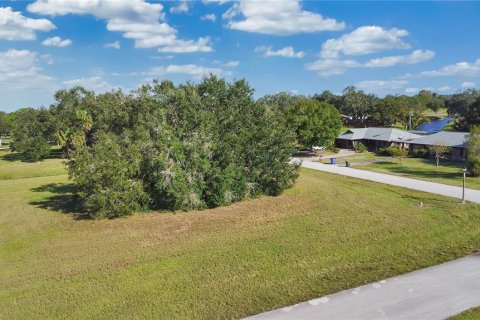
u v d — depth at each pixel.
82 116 57.38
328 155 55.00
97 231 20.31
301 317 11.34
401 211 22.88
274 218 21.92
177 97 25.08
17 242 19.05
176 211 23.78
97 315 11.71
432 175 36.47
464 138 46.84
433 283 13.30
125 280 14.10
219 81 27.14
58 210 25.20
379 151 55.44
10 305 12.45
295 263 15.38
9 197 29.97
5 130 99.69
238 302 12.36
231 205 25.02
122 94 29.69
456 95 98.94
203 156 24.38
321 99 129.38
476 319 10.99
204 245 17.66
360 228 19.72
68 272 14.98
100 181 22.20
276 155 27.31
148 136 23.78
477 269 14.43
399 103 93.81
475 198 25.77
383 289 12.94
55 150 75.38
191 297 12.75
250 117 27.06
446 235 18.45
